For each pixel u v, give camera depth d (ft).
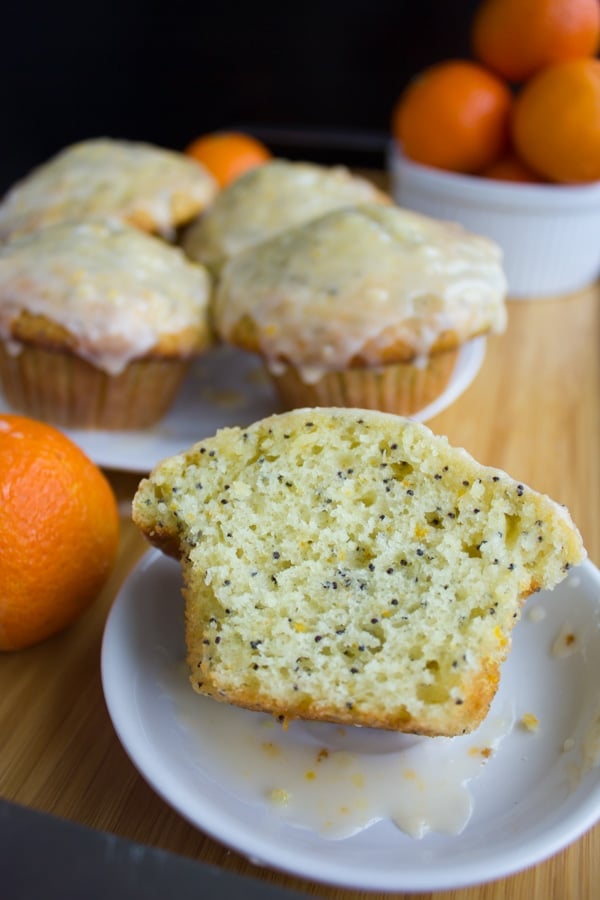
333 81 1.73
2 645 0.73
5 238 1.11
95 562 0.74
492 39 1.27
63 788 0.67
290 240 1.00
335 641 0.65
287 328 0.93
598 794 0.60
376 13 1.62
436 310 0.92
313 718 0.64
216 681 0.63
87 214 1.12
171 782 0.60
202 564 0.67
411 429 0.68
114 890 0.55
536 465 0.96
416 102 1.27
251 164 1.43
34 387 0.96
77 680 0.73
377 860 0.58
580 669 0.69
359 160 1.69
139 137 1.85
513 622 0.65
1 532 0.68
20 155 1.81
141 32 1.72
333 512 0.68
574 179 1.20
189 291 1.00
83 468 0.74
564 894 0.62
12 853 0.56
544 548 0.65
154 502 0.69
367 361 0.93
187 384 1.06
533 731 0.67
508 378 1.10
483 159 1.27
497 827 0.61
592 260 1.27
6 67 1.74
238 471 0.70
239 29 1.69
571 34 1.22
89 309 0.92
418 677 0.63
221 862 0.63
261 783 0.64
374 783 0.64
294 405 1.00
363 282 0.93
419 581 0.66
